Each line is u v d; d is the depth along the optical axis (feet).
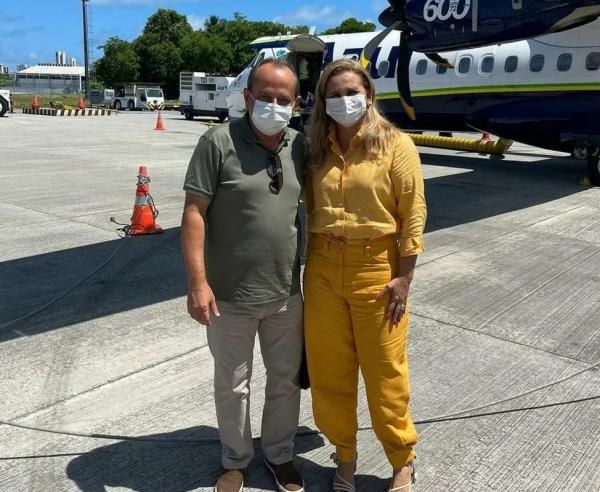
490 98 41.14
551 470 8.80
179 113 140.67
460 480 8.56
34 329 13.60
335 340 8.03
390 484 8.27
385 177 7.46
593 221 26.16
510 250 21.30
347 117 7.32
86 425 9.79
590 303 15.99
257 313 7.80
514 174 41.09
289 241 7.78
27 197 28.94
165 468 8.75
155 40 220.43
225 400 8.11
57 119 97.35
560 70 37.29
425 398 10.91
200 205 7.41
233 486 8.19
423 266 19.24
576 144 37.14
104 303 15.30
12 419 9.90
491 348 13.12
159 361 12.14
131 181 34.27
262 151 7.52
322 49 46.80
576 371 12.08
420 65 44.52
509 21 26.58
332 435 8.27
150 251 20.03
